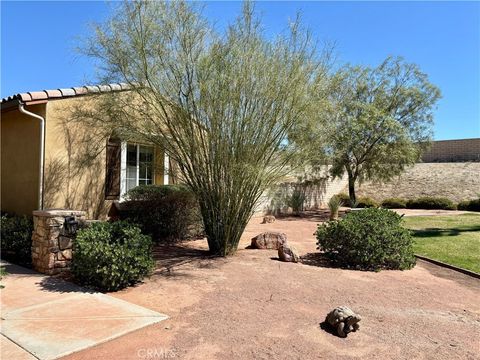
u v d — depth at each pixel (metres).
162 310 4.76
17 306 4.82
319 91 7.59
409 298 5.59
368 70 18.77
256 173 7.38
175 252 8.22
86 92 8.02
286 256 7.48
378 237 7.32
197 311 4.74
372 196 25.02
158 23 6.70
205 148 7.38
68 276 6.25
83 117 8.19
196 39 6.79
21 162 9.16
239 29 6.98
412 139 18.98
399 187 25.30
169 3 6.76
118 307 4.80
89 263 5.59
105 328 4.14
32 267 6.88
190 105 7.03
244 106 7.08
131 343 3.83
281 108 7.17
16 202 9.37
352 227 7.34
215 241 7.92
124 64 6.86
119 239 5.94
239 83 6.84
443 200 21.19
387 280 6.51
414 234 11.45
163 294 5.40
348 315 4.19
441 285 6.42
